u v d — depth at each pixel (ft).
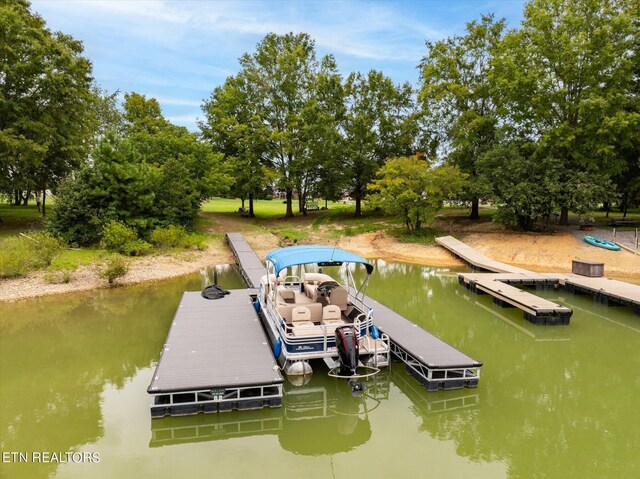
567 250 76.13
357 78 119.24
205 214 131.34
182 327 35.22
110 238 69.36
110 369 32.17
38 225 89.10
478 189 86.69
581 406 27.07
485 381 30.68
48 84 82.64
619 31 79.10
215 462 21.15
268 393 26.11
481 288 55.67
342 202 213.66
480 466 20.85
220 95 124.88
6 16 77.25
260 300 40.73
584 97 79.51
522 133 92.12
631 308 50.08
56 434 23.43
